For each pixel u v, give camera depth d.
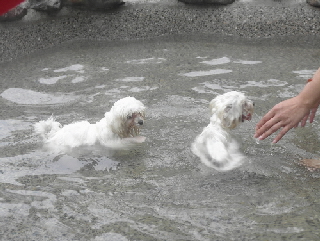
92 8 11.96
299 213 4.89
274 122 5.31
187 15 11.83
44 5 11.53
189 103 7.86
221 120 6.20
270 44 10.77
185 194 5.36
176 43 11.05
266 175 5.70
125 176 5.84
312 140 6.54
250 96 8.00
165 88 8.53
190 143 6.59
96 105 7.95
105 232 4.69
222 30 11.48
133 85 8.73
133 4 12.26
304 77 8.79
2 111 7.81
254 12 11.66
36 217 5.01
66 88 8.74
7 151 6.52
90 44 11.20
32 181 5.78
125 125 6.50
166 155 6.30
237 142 6.51
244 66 9.49
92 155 6.36
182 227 4.72
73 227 4.80
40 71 9.66
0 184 5.71
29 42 10.91
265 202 5.12
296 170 5.79
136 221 4.86
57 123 7.03
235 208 5.03
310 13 11.42
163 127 7.07
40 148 6.59
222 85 8.57
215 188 5.46
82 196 5.42
